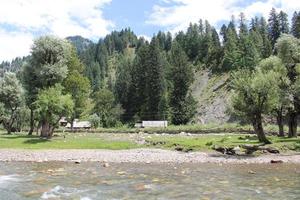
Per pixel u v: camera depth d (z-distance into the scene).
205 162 46.75
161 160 48.00
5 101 98.38
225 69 193.25
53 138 71.75
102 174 36.59
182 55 170.12
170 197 25.89
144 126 144.25
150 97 162.00
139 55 187.62
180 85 161.88
